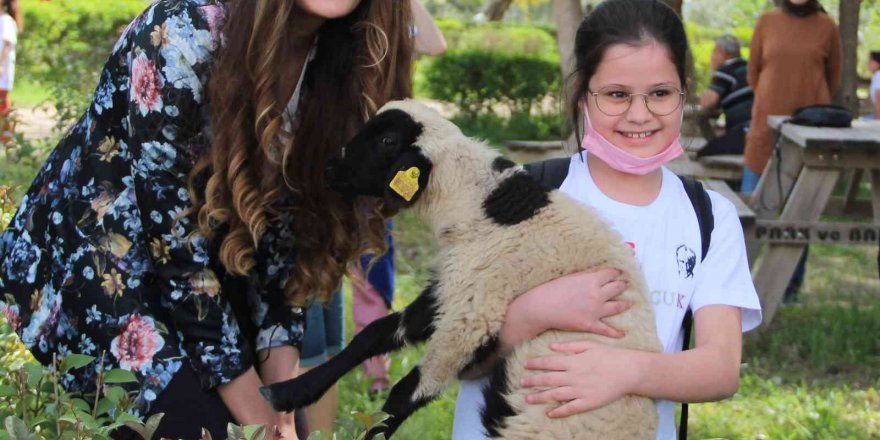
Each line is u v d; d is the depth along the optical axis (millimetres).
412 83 3041
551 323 2488
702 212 2764
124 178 2703
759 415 5113
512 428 2461
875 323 6715
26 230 2822
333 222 2955
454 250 2611
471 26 20578
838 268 8875
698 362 2535
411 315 2641
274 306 3023
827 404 5262
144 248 2699
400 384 2635
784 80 7820
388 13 2852
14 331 3006
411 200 2631
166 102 2576
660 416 2672
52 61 17594
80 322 2699
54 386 2582
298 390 2662
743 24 24656
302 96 2871
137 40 2594
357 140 2691
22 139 7340
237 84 2602
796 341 6418
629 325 2537
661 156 2682
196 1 2623
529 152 10828
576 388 2418
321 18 2758
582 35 2766
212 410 2699
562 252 2553
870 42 22578
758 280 6578
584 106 2795
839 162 6375
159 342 2676
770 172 7105
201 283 2682
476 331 2535
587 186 2791
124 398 2553
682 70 2713
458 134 2711
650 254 2707
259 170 2727
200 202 2699
